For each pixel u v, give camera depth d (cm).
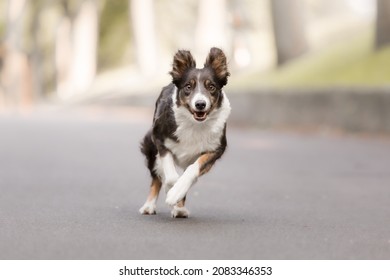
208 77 776
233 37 3344
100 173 1295
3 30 6531
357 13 5694
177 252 642
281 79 2706
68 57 6166
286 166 1458
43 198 977
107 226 759
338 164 1493
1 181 1162
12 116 3531
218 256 632
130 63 6206
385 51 2350
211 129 786
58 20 6228
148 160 838
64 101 5256
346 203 982
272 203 972
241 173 1332
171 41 6112
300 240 707
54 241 675
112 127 2639
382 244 697
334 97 2145
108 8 6525
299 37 3073
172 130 786
